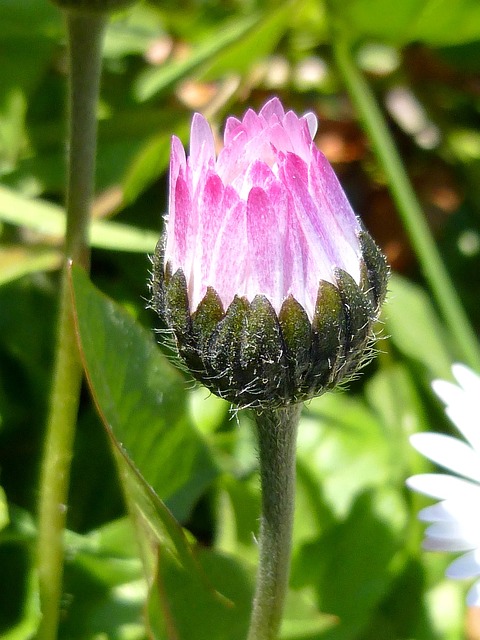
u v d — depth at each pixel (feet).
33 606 0.22
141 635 0.22
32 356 0.27
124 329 0.19
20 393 0.27
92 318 0.18
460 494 0.19
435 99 0.36
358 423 0.26
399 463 0.26
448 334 0.31
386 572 0.24
